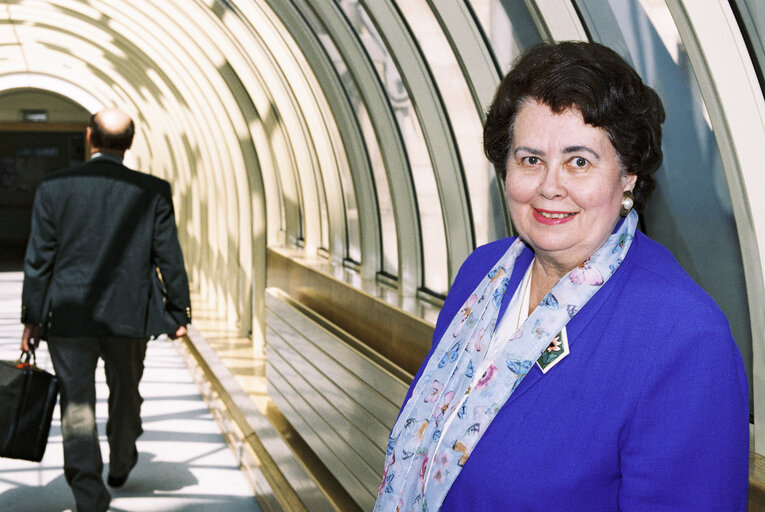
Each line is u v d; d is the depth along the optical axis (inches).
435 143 144.6
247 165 283.3
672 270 50.6
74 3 336.5
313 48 179.6
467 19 119.0
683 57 98.7
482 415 51.9
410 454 59.4
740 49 75.1
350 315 178.7
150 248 171.5
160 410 282.7
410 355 144.4
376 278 190.9
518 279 59.2
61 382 165.9
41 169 762.2
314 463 177.0
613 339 49.1
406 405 62.1
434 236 162.4
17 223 765.9
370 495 143.5
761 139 76.7
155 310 173.5
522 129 51.3
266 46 208.5
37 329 168.1
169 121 450.9
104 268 166.1
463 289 64.9
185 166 460.8
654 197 107.4
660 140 51.8
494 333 58.1
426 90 141.0
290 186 265.7
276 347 213.6
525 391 51.2
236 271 335.9
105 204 165.9
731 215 97.5
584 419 48.8
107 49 414.9
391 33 136.3
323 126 211.3
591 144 49.6
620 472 48.9
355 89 180.1
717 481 46.3
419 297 165.2
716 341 46.6
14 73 576.7
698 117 98.9
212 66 282.2
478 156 143.6
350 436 153.7
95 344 168.9
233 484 215.6
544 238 51.8
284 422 207.2
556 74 49.7
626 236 52.4
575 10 98.3
